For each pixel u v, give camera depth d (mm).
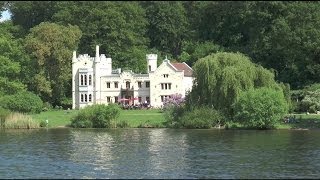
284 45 198375
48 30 187125
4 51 176375
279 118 127312
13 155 87812
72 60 191625
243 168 75250
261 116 126188
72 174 72000
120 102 187500
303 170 73688
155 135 116312
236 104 127875
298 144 98250
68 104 194500
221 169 74625
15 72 171250
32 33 190875
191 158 83625
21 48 186125
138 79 188750
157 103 184875
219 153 88312
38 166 77812
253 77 131500
